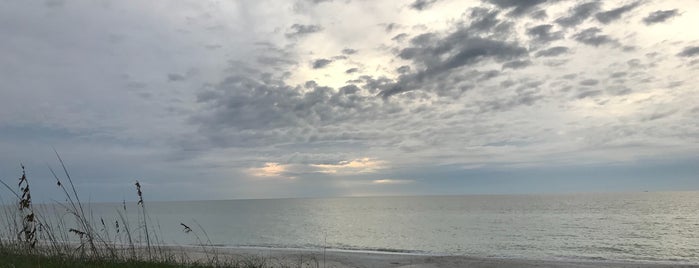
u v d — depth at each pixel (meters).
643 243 31.52
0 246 7.79
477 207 107.56
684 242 31.92
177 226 47.50
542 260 12.24
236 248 15.24
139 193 9.09
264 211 107.19
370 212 93.12
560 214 71.44
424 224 54.50
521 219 60.91
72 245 8.19
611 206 97.56
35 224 7.70
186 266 8.12
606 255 25.17
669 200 132.38
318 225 54.78
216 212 102.38
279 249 14.85
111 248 7.99
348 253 13.48
